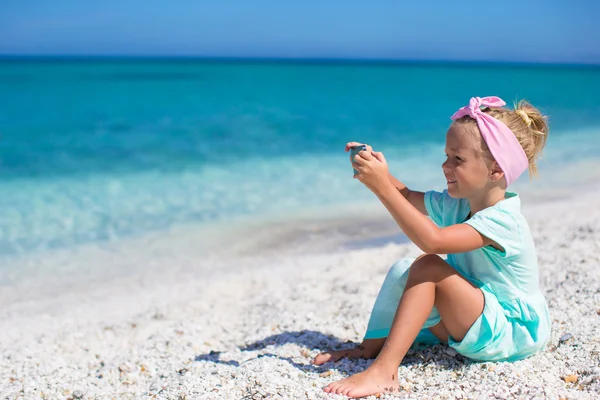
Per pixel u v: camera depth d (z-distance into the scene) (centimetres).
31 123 1734
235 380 275
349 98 2667
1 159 1162
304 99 2588
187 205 802
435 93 3067
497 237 262
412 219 248
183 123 1762
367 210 768
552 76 5875
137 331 406
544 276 443
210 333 391
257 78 4641
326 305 421
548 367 272
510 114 268
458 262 289
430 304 265
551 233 595
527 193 874
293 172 1023
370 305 411
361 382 260
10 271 566
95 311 461
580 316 339
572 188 907
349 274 504
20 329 426
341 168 1058
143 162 1139
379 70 7731
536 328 278
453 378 269
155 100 2456
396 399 251
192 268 567
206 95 2750
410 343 266
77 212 767
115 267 575
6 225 709
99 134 1538
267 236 665
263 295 466
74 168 1074
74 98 2514
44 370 338
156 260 594
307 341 344
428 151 1252
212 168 1070
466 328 269
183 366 325
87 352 375
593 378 256
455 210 294
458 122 268
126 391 302
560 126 1817
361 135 1559
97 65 8981
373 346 303
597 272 427
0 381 325
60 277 551
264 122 1800
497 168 261
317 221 721
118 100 2442
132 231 689
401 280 295
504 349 272
